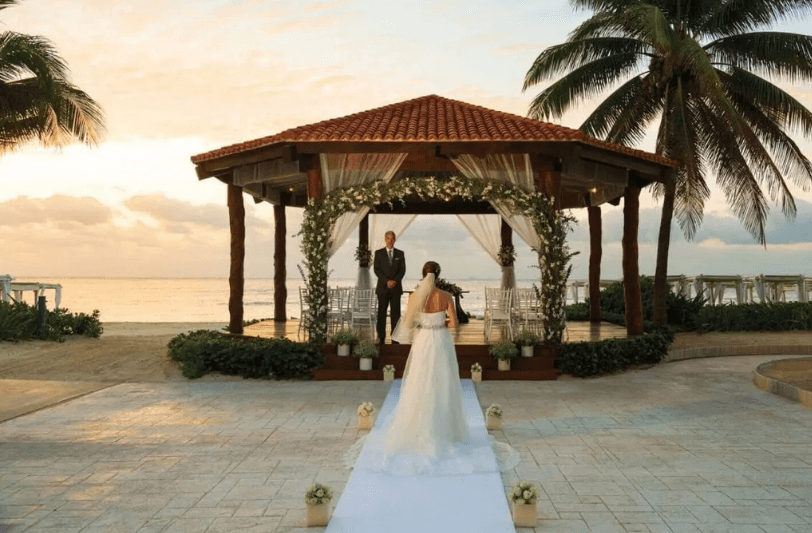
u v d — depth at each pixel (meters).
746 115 17.89
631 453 6.81
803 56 16.36
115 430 7.91
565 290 12.30
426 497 5.32
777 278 22.92
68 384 11.33
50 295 101.75
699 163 18.00
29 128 18.11
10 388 10.95
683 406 9.42
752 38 16.91
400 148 11.84
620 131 18.73
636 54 17.91
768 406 9.43
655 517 4.93
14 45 15.51
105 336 18.42
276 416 8.72
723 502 5.27
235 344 12.23
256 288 168.50
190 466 6.32
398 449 6.45
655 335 13.59
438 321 6.86
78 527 4.75
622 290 20.31
